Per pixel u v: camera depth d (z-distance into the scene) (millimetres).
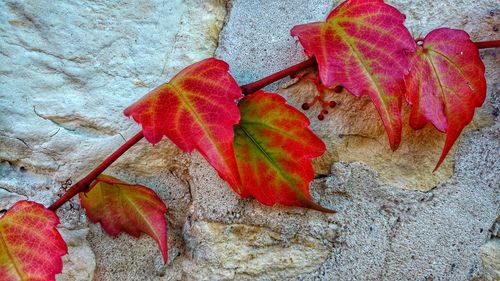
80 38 256
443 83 231
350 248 259
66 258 264
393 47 227
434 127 251
